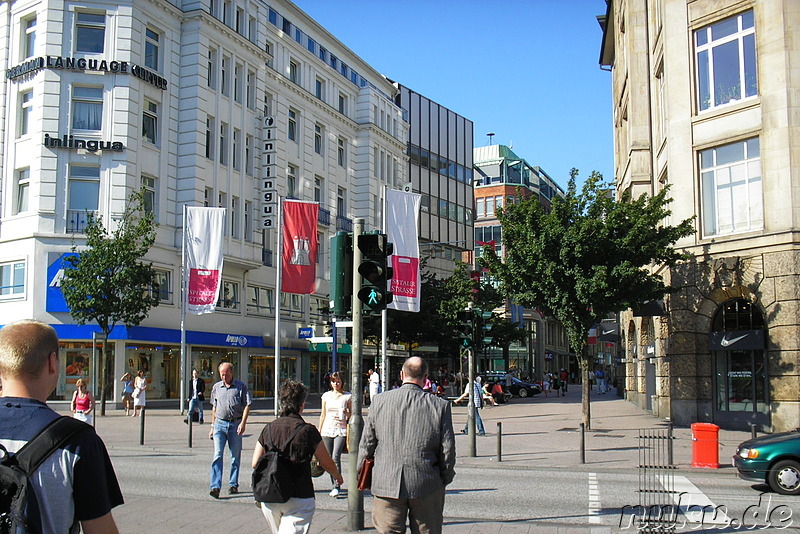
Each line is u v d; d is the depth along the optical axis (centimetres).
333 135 5081
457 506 1037
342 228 5066
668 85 2400
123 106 3281
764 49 2145
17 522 255
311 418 2764
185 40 3662
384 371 2555
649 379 3091
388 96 6056
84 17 3300
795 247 2047
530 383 5062
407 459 544
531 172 10050
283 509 605
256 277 4134
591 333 5297
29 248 3158
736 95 2245
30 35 3359
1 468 259
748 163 2198
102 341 3184
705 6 2317
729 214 2241
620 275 2127
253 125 4141
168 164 3538
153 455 1647
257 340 3997
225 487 1164
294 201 3014
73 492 272
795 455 1154
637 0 3155
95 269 2703
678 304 2311
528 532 852
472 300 4338
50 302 3125
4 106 3325
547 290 2233
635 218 2180
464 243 6944
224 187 3844
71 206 3212
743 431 2161
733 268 2167
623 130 3688
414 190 6269
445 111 6812
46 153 3181
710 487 1238
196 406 2512
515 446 1878
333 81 5141
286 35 4594
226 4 3994
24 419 275
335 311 884
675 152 2366
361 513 838
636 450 1777
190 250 2986
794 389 2019
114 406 3166
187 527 857
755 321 2178
